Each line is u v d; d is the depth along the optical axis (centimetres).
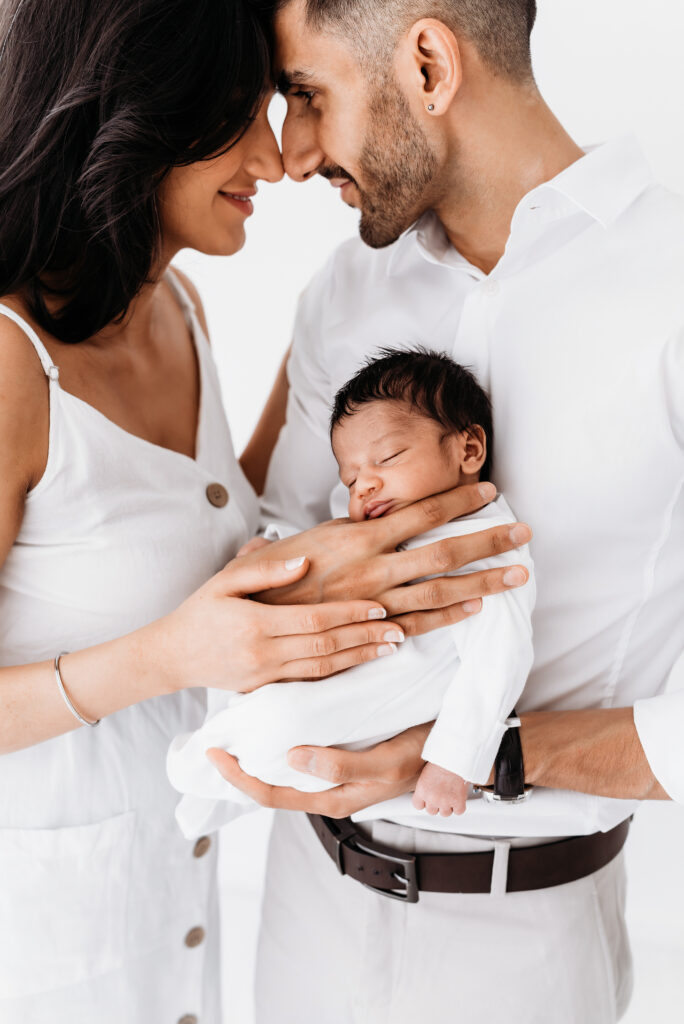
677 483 121
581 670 130
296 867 142
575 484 123
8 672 120
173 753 124
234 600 113
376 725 115
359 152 128
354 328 149
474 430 122
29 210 121
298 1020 140
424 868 125
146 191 122
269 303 228
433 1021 127
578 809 123
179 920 142
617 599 126
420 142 125
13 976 130
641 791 118
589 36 186
